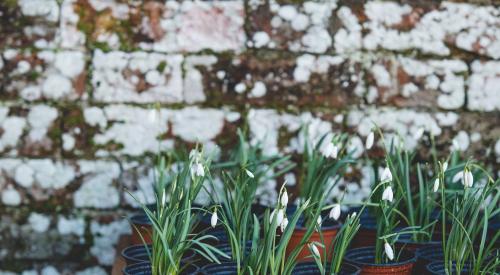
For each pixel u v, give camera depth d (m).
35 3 1.53
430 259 1.36
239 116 1.55
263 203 1.56
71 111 1.54
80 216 1.55
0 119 1.54
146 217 1.46
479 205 1.33
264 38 1.55
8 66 1.53
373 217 1.49
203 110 1.55
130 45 1.54
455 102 1.58
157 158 1.55
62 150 1.54
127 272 1.29
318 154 1.51
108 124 1.54
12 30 1.53
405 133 1.58
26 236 1.55
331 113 1.57
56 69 1.54
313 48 1.56
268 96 1.56
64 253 1.56
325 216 1.45
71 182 1.55
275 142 1.56
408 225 1.45
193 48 1.55
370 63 1.57
